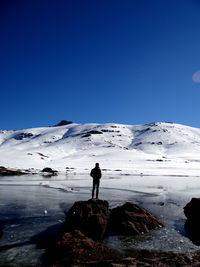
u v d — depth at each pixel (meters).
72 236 9.48
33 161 120.12
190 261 7.61
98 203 12.32
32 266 7.42
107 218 11.91
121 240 10.21
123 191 26.80
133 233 11.08
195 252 8.91
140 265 7.14
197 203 13.23
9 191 25.30
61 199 20.05
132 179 50.81
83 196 22.05
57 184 34.56
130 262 7.36
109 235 10.91
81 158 157.62
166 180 49.25
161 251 8.97
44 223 12.43
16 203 17.92
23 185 32.28
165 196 23.25
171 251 8.97
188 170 103.81
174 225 12.77
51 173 69.44
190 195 24.38
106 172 81.25
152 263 7.39
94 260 7.84
